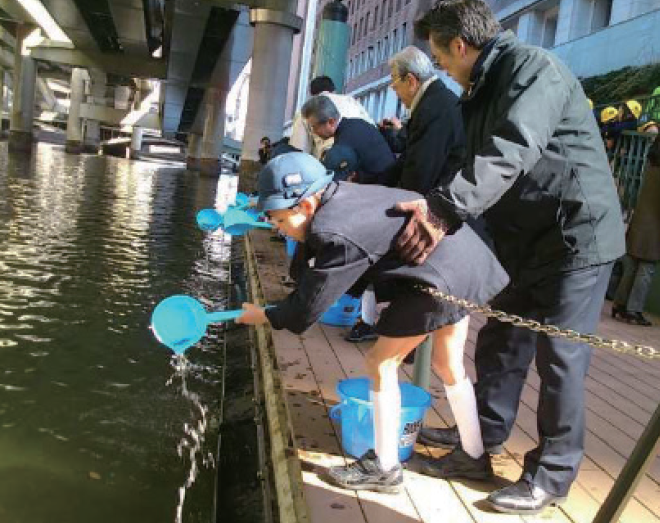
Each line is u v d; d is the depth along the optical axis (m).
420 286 2.63
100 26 38.22
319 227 2.54
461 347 2.99
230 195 29.06
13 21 44.06
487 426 3.22
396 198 2.65
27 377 5.82
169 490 4.20
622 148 8.28
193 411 5.41
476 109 2.79
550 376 2.79
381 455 2.96
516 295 3.06
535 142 2.44
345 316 5.81
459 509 2.88
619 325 6.75
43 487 4.15
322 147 6.69
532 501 2.83
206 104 45.97
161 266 10.98
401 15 33.91
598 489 3.15
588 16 15.12
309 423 3.70
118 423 5.11
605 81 11.04
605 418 4.11
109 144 68.19
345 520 2.74
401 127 7.02
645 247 6.69
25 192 19.77
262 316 2.81
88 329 7.24
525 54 2.55
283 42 23.05
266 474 3.78
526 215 2.78
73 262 10.47
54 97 86.31
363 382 3.49
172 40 33.34
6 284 8.68
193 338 2.72
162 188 28.52
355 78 42.34
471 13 2.66
